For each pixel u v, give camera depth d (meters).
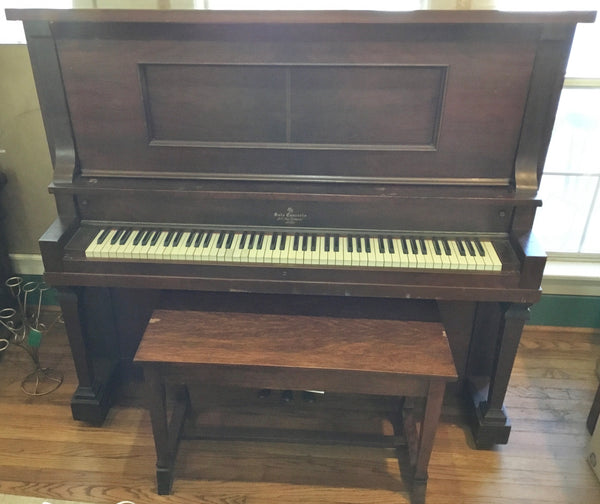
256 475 1.87
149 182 1.68
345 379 1.51
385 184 1.66
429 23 1.44
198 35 1.52
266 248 1.64
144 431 2.02
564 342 2.47
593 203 2.40
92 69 1.57
